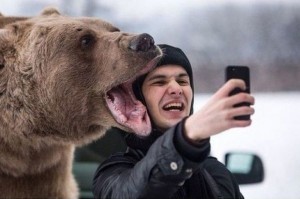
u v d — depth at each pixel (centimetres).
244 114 431
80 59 610
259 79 2592
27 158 622
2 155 618
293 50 2683
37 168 631
